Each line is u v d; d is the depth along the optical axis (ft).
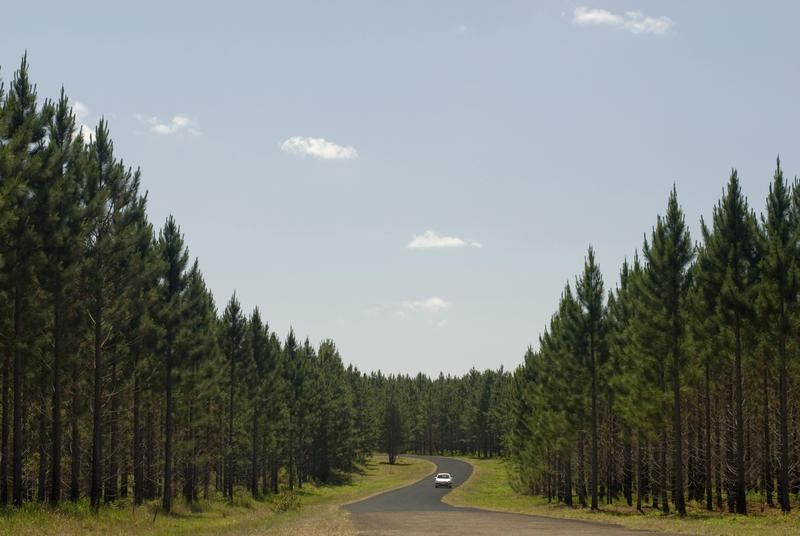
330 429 309.22
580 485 153.99
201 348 128.57
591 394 133.28
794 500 115.44
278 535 75.87
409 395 655.35
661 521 94.84
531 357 211.00
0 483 80.48
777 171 101.65
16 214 76.69
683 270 111.45
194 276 146.72
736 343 102.17
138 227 114.42
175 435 148.46
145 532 79.20
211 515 127.13
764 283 98.27
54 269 80.84
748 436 125.49
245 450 209.87
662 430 112.78
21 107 83.30
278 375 211.20
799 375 102.94
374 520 101.19
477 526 87.56
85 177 90.22
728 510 111.34
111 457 117.19
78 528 72.59
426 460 503.61
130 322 107.04
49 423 99.14
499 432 499.10
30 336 79.87
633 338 116.26
